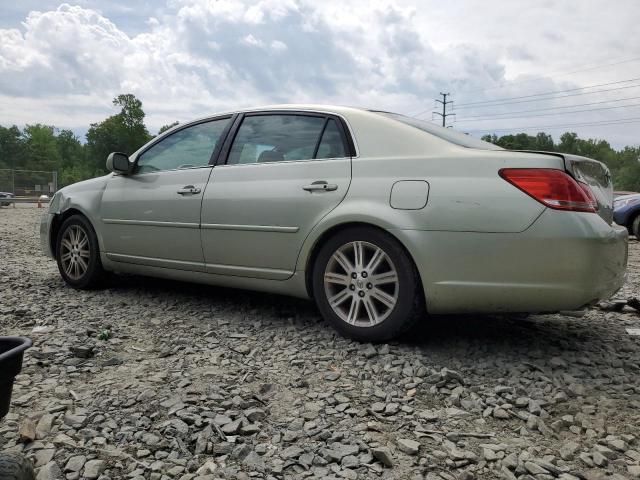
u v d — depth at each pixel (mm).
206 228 4285
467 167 3270
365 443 2350
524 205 3072
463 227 3189
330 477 2092
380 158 3584
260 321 4188
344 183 3637
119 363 3264
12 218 17328
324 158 3826
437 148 3451
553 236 3012
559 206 3025
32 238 10781
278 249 3912
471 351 3527
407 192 3383
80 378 3012
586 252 2996
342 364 3258
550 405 2781
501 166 3182
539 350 3570
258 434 2412
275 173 3988
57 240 5469
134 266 4898
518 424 2590
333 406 2715
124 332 3883
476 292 3195
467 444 2383
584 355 3504
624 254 3344
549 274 3039
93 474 2055
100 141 85312
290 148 4035
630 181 102000
